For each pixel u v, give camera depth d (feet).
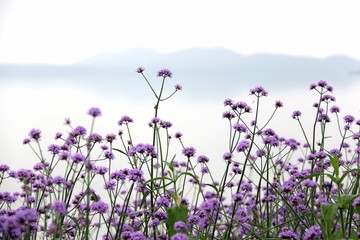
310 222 7.19
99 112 6.35
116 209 7.60
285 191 7.34
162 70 7.87
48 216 7.32
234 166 8.18
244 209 8.20
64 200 6.64
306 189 7.63
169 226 6.81
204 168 8.24
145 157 7.26
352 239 6.61
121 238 6.78
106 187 7.20
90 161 6.63
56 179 6.49
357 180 7.25
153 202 7.55
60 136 7.49
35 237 6.76
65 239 7.20
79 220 7.06
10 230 5.65
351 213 6.66
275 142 7.45
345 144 9.00
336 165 6.57
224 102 7.53
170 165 7.10
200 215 6.86
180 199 6.91
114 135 7.34
